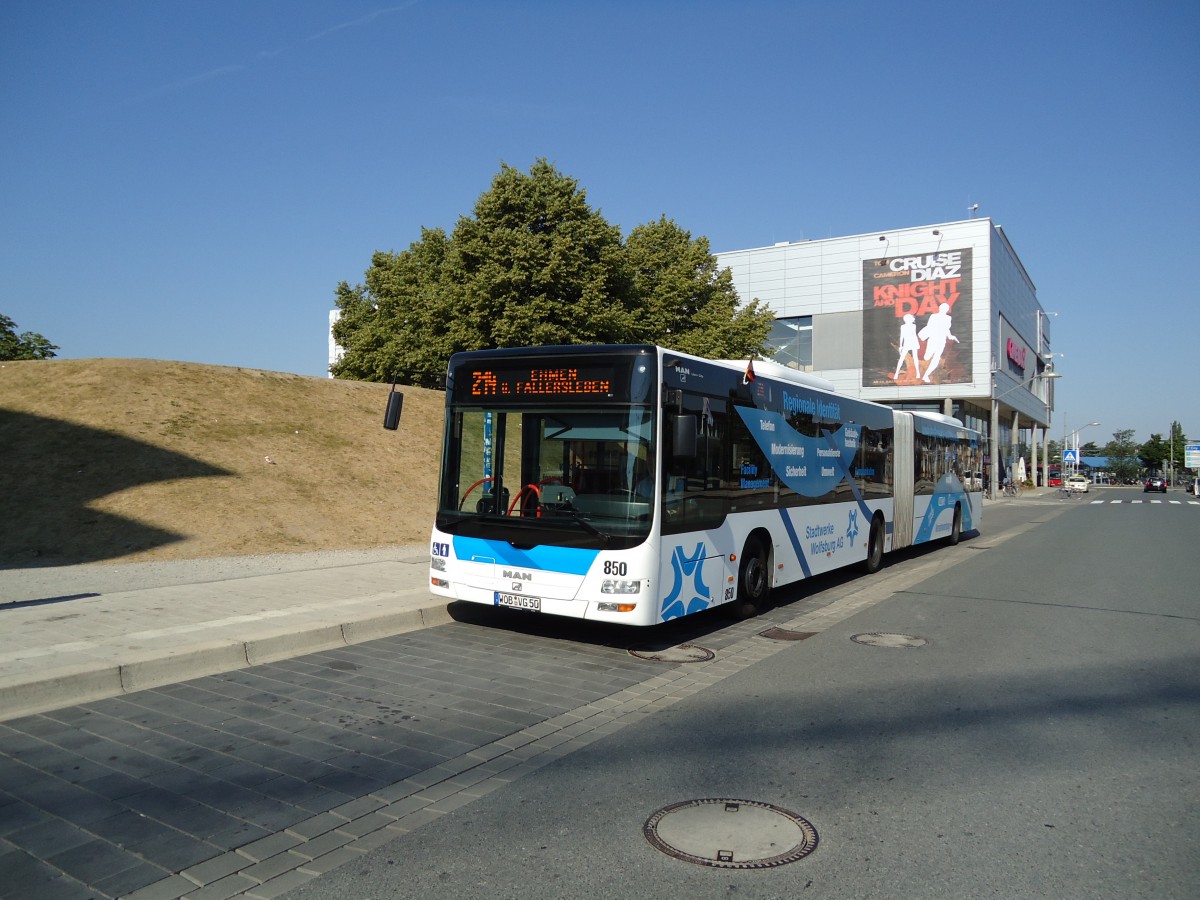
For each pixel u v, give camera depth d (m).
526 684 6.80
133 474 15.79
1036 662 7.74
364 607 9.02
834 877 3.59
